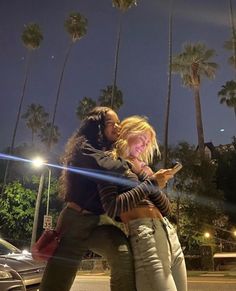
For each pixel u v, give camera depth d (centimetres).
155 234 266
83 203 275
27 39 5384
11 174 4519
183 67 5150
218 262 2803
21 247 4072
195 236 2950
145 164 297
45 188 4072
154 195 278
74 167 278
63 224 279
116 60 4772
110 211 260
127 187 266
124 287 260
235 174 3700
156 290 256
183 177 2998
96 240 272
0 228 4106
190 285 1587
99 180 266
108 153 279
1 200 4122
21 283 666
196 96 5122
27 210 4053
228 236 3278
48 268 277
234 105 5150
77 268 276
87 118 291
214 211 3022
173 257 274
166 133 4128
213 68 5116
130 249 268
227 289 1440
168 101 4281
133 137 292
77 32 5212
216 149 4847
